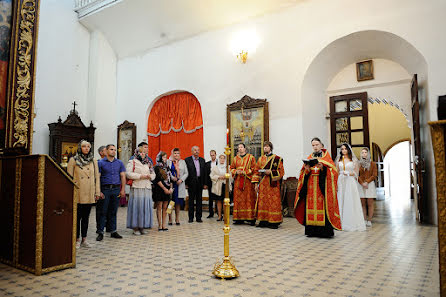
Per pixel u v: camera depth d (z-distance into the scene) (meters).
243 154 6.79
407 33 6.76
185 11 9.65
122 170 5.32
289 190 7.74
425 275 3.17
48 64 10.45
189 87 10.12
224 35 9.48
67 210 3.54
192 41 10.18
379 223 6.72
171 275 3.21
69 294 2.70
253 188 6.63
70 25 11.18
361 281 3.00
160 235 5.42
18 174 3.60
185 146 10.46
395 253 4.08
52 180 3.42
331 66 8.45
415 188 7.20
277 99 8.42
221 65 9.48
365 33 7.31
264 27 8.77
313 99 8.48
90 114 11.37
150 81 11.14
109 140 11.65
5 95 4.09
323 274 3.21
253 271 3.33
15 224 3.57
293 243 4.73
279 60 8.46
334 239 5.03
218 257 3.92
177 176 6.57
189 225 6.52
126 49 11.74
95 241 4.93
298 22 8.22
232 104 9.04
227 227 3.26
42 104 10.20
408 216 7.77
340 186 6.05
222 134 9.30
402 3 6.86
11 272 3.36
